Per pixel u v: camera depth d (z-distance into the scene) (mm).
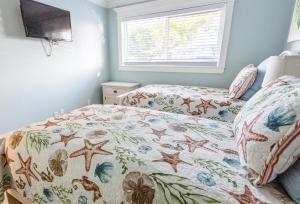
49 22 2143
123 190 641
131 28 3164
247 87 1772
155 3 2771
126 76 3426
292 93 678
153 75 3166
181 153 779
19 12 1931
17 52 1983
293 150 556
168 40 2914
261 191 588
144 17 2953
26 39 2047
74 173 742
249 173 632
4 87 1916
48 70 2354
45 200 860
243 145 705
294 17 1878
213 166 691
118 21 3166
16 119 2061
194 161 719
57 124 1061
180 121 1182
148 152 765
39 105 2299
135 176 636
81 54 2834
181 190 567
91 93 3158
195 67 2779
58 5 2355
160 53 3045
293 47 1858
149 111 1385
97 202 691
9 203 1108
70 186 755
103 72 3373
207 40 2650
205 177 620
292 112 592
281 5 2113
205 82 2783
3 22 1825
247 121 781
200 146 857
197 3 2520
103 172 686
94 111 1354
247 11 2289
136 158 704
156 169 645
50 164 802
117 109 1421
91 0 2857
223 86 2672
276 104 684
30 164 864
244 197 544
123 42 3275
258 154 616
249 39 2363
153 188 596
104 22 3207
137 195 615
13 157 930
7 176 1002
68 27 2398
